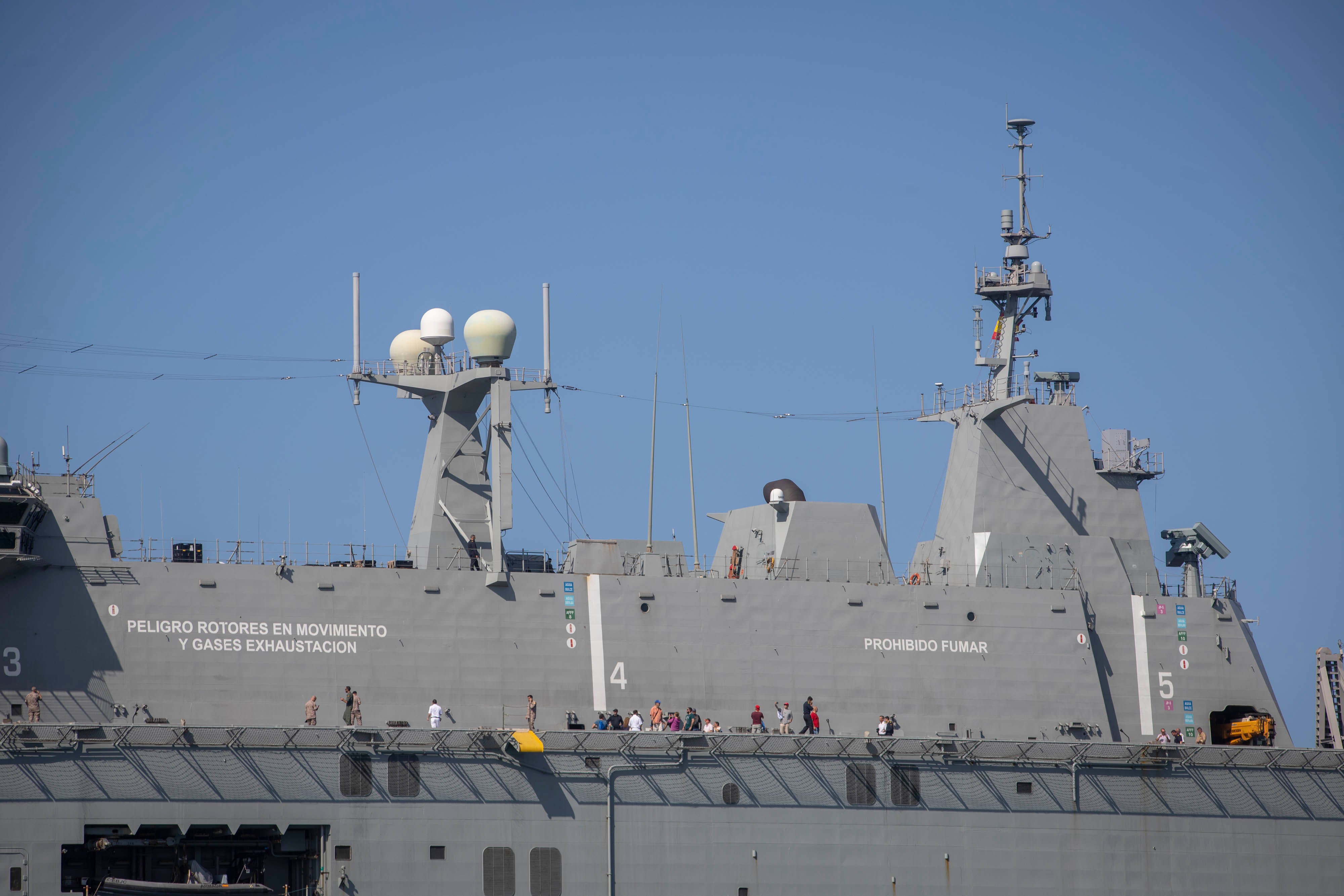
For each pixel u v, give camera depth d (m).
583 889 170.00
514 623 181.38
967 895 179.88
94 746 160.12
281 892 165.62
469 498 190.38
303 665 174.50
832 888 176.38
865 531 199.00
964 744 182.75
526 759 171.12
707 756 175.88
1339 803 192.75
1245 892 188.25
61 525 171.50
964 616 194.25
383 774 167.25
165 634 171.62
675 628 186.00
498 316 186.62
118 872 164.25
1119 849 185.50
